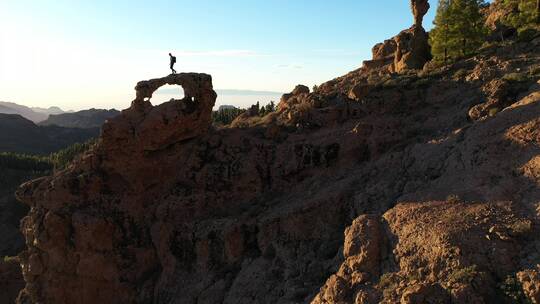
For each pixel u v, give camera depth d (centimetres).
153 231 3412
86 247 3297
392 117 3484
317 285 2284
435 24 4391
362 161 3194
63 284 3338
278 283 2503
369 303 1755
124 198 3541
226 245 2919
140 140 3553
